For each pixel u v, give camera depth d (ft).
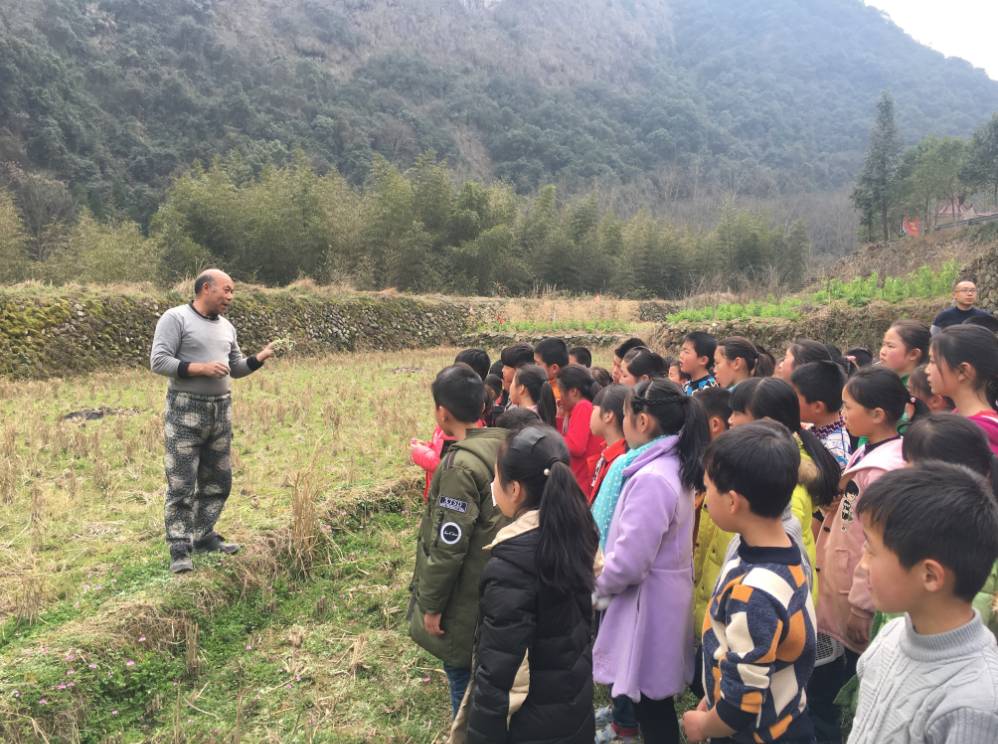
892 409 8.68
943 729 4.04
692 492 8.62
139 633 11.12
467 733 6.66
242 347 52.26
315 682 11.00
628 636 8.45
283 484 18.31
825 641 8.73
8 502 16.47
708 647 6.74
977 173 140.97
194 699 10.53
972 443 6.37
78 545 14.40
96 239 72.02
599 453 12.69
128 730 9.86
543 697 6.65
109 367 42.68
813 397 10.34
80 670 10.07
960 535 4.11
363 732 9.85
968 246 99.91
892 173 157.48
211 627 12.10
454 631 8.64
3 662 10.00
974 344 8.46
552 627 6.64
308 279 65.16
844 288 47.88
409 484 18.57
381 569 14.67
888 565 4.36
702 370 14.93
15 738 8.91
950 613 4.26
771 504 6.09
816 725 8.85
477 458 8.65
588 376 12.95
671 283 114.32
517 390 13.20
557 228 104.68
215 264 70.59
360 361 50.72
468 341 65.00
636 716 8.88
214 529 14.73
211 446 13.43
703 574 8.98
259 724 10.04
